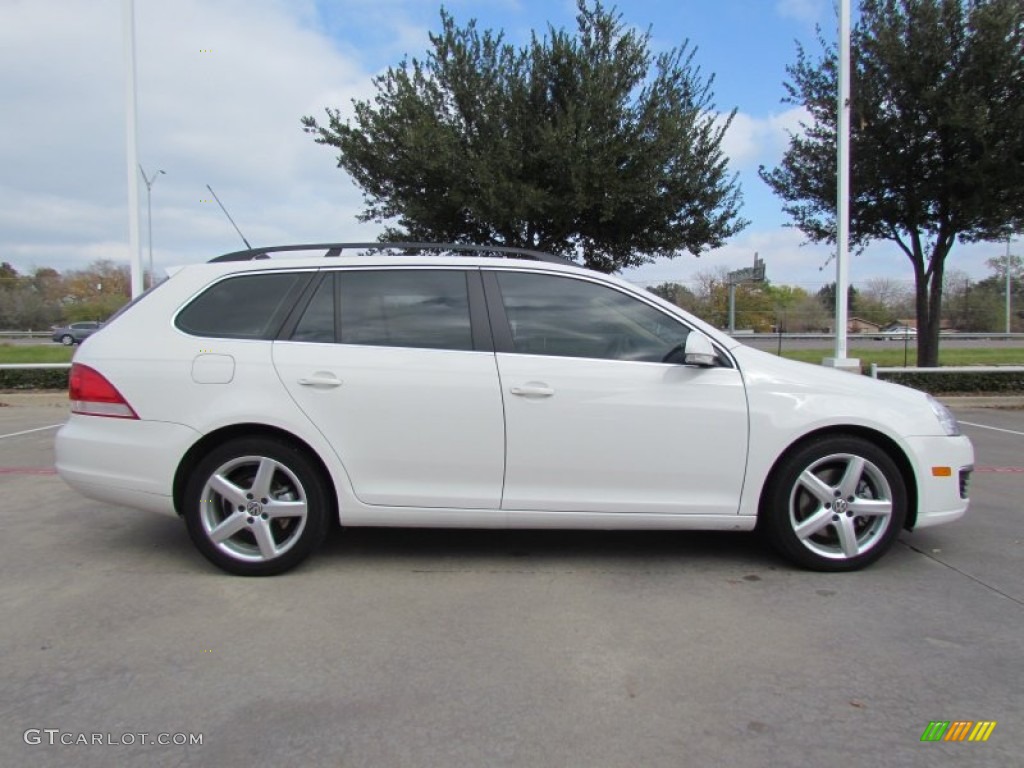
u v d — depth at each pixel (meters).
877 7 13.34
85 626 3.48
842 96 12.01
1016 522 5.29
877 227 14.79
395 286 4.23
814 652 3.25
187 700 2.84
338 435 4.04
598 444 4.06
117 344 4.15
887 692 2.91
